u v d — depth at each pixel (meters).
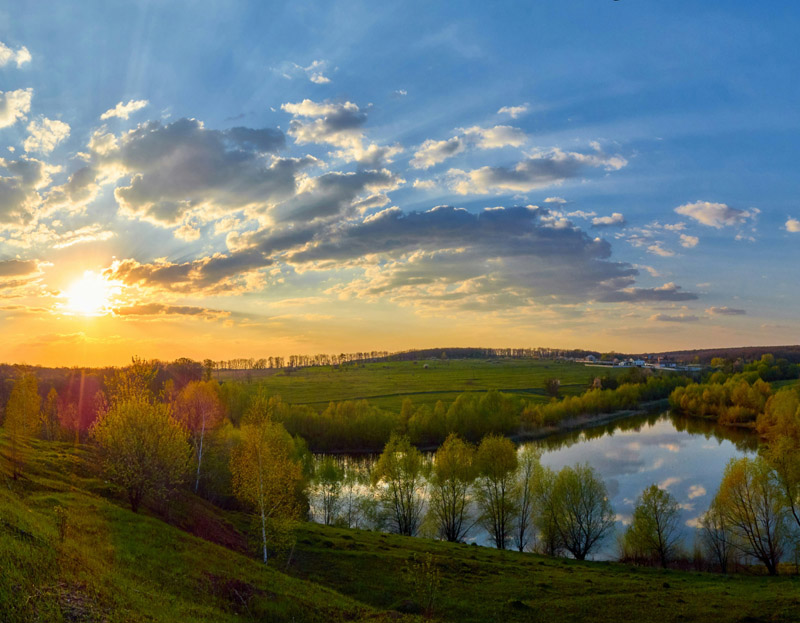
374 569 49.28
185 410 89.94
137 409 51.31
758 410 175.75
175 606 27.97
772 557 63.62
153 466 49.38
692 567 66.81
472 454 84.56
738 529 69.75
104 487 52.59
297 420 154.25
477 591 45.06
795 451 68.44
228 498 74.12
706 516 71.75
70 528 34.34
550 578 50.06
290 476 55.84
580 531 73.19
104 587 26.22
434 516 85.31
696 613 38.88
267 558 48.44
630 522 83.75
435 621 37.25
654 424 184.38
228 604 32.00
